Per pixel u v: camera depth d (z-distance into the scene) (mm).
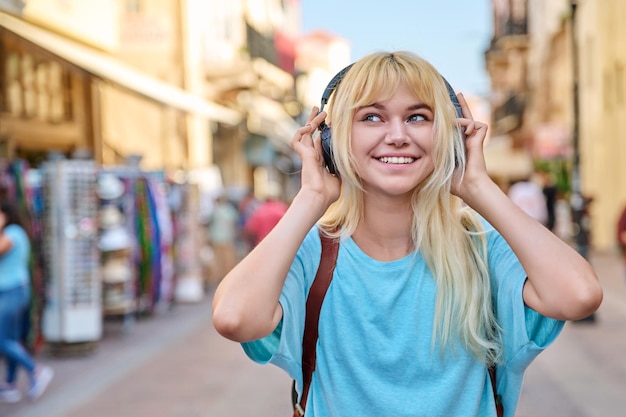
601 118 21406
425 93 1811
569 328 9070
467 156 1860
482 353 1805
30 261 7883
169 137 18547
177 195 12477
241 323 1653
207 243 14648
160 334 9625
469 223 1923
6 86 11641
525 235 1729
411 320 1811
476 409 1820
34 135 12477
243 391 6539
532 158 30688
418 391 1809
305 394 1857
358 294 1826
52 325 8195
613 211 21109
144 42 19062
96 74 9820
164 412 5914
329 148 1864
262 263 1704
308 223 1774
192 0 19469
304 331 1854
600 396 6074
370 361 1818
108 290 9445
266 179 29844
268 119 25562
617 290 12375
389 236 1878
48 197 8188
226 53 22969
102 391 6660
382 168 1819
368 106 1830
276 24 32031
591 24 22297
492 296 1882
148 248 10656
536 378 6719
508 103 38781
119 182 9727
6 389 6391
